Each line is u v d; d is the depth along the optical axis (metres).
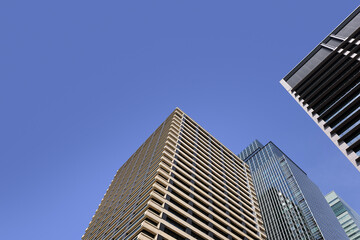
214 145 89.38
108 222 60.47
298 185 129.88
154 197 46.72
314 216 110.12
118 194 74.31
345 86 46.78
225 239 47.59
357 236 158.25
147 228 38.28
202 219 48.91
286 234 112.12
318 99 51.66
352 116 41.22
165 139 73.19
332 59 55.88
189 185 56.88
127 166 94.38
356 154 37.47
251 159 184.00
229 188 69.62
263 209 134.00
